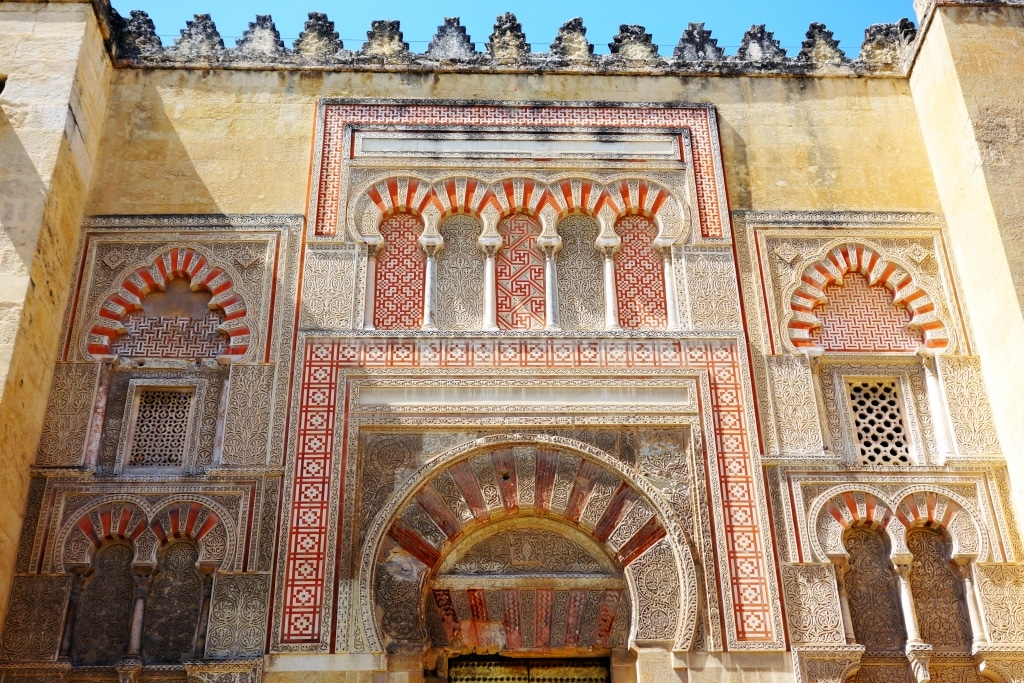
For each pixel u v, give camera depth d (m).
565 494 8.42
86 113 9.55
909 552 8.29
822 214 9.73
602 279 9.47
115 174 9.68
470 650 8.04
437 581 8.23
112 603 8.06
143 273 9.27
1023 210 8.90
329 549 8.11
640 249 9.60
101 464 8.52
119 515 8.27
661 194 9.77
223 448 8.47
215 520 8.24
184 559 8.22
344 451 8.48
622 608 8.20
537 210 9.66
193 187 9.66
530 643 8.06
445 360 8.87
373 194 9.66
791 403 8.82
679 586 8.09
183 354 9.05
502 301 9.29
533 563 8.33
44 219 8.62
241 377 8.77
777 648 7.87
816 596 8.08
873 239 9.64
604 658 8.20
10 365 7.96
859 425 8.98
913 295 9.40
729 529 8.29
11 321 8.12
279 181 9.74
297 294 9.15
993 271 8.89
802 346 9.12
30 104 9.09
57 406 8.64
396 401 8.71
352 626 7.86
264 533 8.19
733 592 8.07
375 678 7.71
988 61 9.62
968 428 8.77
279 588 7.98
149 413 8.84
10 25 9.46
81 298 9.11
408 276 9.39
